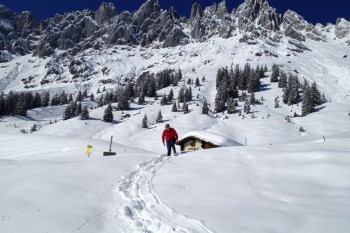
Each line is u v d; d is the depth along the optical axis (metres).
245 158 13.50
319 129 99.56
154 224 6.85
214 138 33.12
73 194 8.48
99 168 11.64
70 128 114.38
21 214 6.84
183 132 101.94
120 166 12.47
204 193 9.13
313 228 6.42
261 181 10.20
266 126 104.75
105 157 15.04
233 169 11.77
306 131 99.69
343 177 9.71
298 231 6.32
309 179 10.02
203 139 33.28
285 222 6.77
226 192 9.16
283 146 16.00
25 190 8.27
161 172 11.98
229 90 156.75
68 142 27.33
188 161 13.87
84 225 6.64
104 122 126.00
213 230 6.44
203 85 199.88
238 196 8.75
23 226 6.29
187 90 159.00
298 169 11.04
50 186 8.74
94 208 7.71
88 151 17.22
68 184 9.19
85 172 10.80
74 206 7.64
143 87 184.50
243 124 110.44
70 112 150.50
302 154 12.66
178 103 142.50
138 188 9.80
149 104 160.12
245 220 6.93
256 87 169.88
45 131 113.06
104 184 9.84
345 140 16.34
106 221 7.02
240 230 6.41
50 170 10.57
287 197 8.55
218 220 6.96
